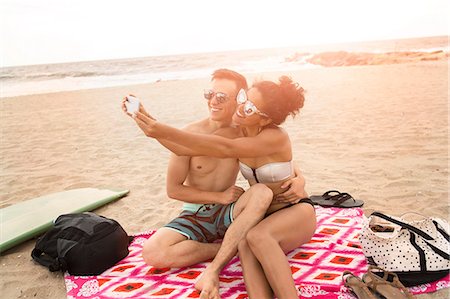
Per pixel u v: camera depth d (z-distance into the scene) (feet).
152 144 24.57
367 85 41.68
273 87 8.92
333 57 87.71
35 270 10.70
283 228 8.77
